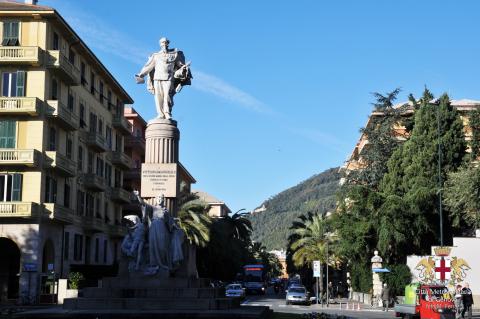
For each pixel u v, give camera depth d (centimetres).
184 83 2150
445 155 4834
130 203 6731
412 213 4528
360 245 4784
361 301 5497
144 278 1883
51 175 4606
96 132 5544
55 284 4291
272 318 1988
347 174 5938
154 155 2036
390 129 5791
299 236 8450
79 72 5050
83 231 5384
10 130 4422
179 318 1680
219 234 7119
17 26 4497
